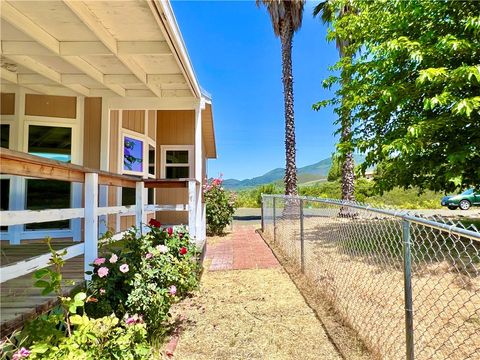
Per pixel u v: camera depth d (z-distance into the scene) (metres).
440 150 5.91
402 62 5.97
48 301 2.19
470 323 2.71
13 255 4.05
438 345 2.43
